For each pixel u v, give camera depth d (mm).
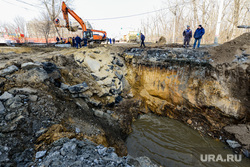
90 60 8570
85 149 3061
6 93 3508
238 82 5938
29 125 3041
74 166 2404
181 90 7852
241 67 5859
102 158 2840
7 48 8586
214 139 6391
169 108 8367
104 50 10086
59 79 5684
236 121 6121
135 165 2891
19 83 4082
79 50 9945
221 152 5680
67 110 4262
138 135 6812
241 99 5859
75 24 15953
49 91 4387
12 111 3146
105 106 7125
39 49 10047
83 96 6035
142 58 9203
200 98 7070
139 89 9344
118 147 4992
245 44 6551
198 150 5863
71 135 3336
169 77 8289
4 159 2232
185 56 7734
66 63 7355
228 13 18516
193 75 7402
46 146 2865
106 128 5270
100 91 7137
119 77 8883
